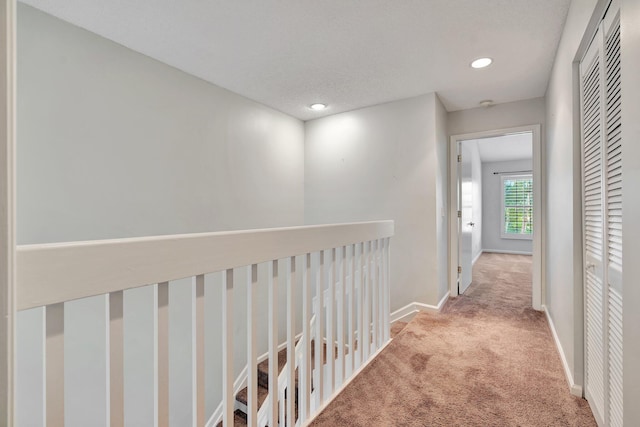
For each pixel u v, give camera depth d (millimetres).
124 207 2127
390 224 2287
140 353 2178
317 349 1578
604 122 1294
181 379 2445
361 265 1942
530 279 4535
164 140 2373
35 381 1705
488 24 1905
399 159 3193
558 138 2168
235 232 1063
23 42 1696
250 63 2395
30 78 1721
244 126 3062
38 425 1715
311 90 2926
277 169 3465
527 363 1989
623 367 1020
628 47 981
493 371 1895
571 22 1684
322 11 1789
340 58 2332
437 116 3041
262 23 1896
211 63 2393
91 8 1735
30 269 602
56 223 1817
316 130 3771
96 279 704
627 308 992
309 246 1438
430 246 3031
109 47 2055
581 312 1653
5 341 485
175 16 1818
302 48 2188
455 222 3512
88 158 1952
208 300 2660
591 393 1524
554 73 2328
